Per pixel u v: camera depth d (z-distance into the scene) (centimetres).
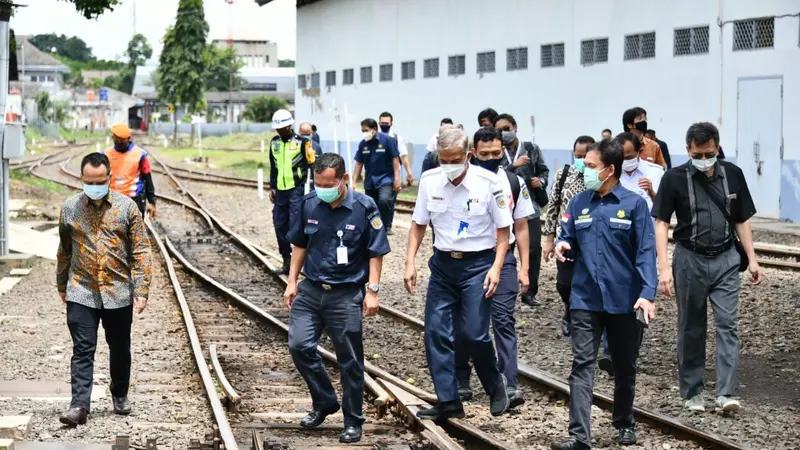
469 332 832
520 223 887
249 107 11094
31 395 953
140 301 845
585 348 767
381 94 4394
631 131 1104
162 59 8894
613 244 762
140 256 852
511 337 901
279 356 1168
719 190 863
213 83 12744
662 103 2730
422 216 842
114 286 845
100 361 1104
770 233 2180
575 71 3077
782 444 780
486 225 827
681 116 2669
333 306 805
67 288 851
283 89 13300
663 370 1048
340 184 789
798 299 1423
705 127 848
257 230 2509
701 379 884
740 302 1410
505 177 845
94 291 843
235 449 734
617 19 2881
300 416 895
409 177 2072
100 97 15225
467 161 829
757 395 940
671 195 871
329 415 902
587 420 762
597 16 2964
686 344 882
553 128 3200
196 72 8788
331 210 802
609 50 2923
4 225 1866
